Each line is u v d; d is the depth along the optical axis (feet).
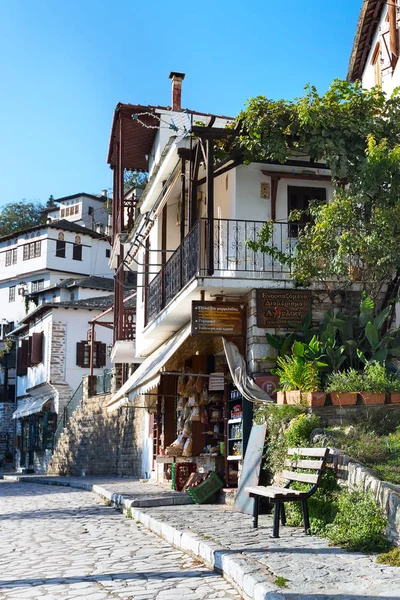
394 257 38.83
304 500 27.07
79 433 103.50
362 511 24.34
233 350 42.57
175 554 27.37
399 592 17.40
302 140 42.55
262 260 44.98
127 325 72.13
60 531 36.32
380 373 35.83
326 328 40.29
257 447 36.06
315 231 40.73
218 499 43.45
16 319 179.11
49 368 123.34
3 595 21.06
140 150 75.87
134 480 71.77
